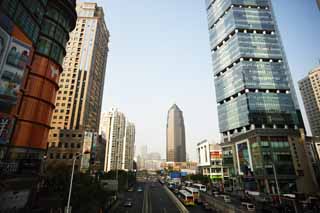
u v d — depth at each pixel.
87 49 126.12
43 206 33.84
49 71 43.22
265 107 91.56
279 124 89.12
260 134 76.69
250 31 108.25
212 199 52.97
